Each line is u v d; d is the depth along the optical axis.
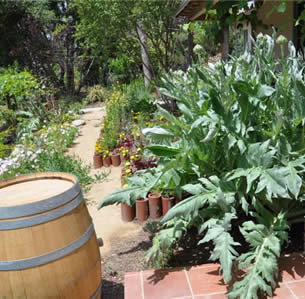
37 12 18.22
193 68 2.97
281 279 2.32
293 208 2.82
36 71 18.39
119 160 5.89
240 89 2.43
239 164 2.54
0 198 2.09
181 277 2.46
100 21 9.39
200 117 2.44
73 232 1.99
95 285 2.16
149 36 9.95
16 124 11.43
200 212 2.59
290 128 2.56
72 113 11.28
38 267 1.87
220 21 6.35
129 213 3.76
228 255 2.13
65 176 2.35
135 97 10.82
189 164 2.75
